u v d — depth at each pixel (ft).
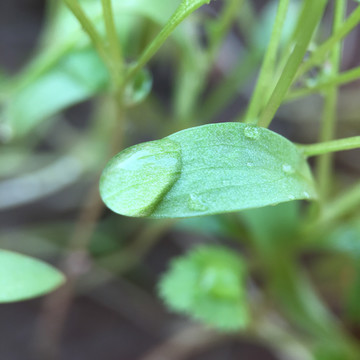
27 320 0.77
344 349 0.53
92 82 0.45
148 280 0.78
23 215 0.80
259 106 0.37
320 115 0.83
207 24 0.49
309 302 0.54
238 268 0.49
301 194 0.32
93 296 0.79
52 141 0.81
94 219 0.58
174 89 0.85
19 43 0.85
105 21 0.36
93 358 0.78
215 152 0.31
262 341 0.69
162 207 0.31
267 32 0.65
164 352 0.69
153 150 0.31
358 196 0.45
